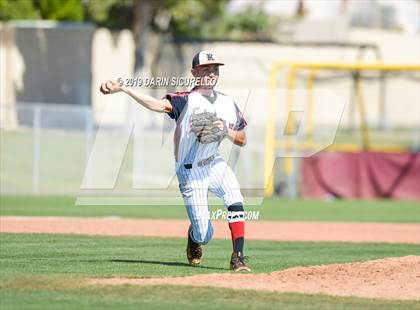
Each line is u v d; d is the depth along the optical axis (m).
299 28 124.94
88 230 41.47
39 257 30.58
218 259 31.42
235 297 22.73
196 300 22.30
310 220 53.12
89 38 100.88
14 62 97.94
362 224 50.75
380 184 73.44
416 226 49.88
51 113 76.62
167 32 109.62
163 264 29.39
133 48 101.69
